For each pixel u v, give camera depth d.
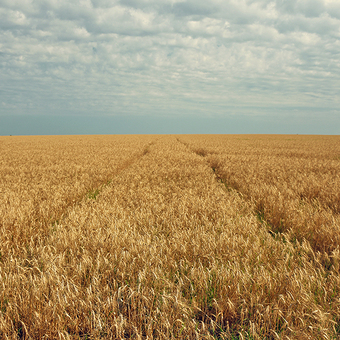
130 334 2.70
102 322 2.65
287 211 6.16
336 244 4.45
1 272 3.41
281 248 4.24
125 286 3.00
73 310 2.76
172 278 3.42
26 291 2.88
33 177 11.45
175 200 7.18
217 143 39.69
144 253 3.73
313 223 5.45
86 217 5.60
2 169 13.61
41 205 6.42
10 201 6.71
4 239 4.50
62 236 4.48
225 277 3.22
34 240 4.86
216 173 14.62
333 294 3.12
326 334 2.44
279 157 20.67
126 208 6.52
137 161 18.95
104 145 35.16
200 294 3.12
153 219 5.52
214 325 2.74
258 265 3.66
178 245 4.12
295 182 9.59
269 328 2.75
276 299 3.03
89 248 4.11
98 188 10.45
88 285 3.21
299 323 2.72
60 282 3.08
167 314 2.68
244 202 7.35
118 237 4.37
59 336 2.41
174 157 19.14
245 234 4.86
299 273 3.41
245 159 18.28
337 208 6.82
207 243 4.17
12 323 2.54
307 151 27.17
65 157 19.41
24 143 42.03
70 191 8.48
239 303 2.97
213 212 6.06
